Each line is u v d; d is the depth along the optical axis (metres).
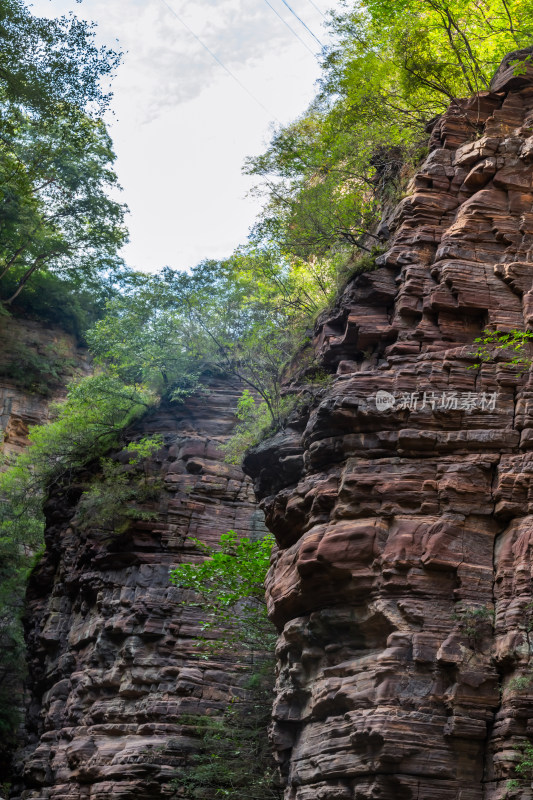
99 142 56.06
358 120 26.44
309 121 28.91
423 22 25.53
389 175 24.91
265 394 29.50
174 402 38.94
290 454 21.34
